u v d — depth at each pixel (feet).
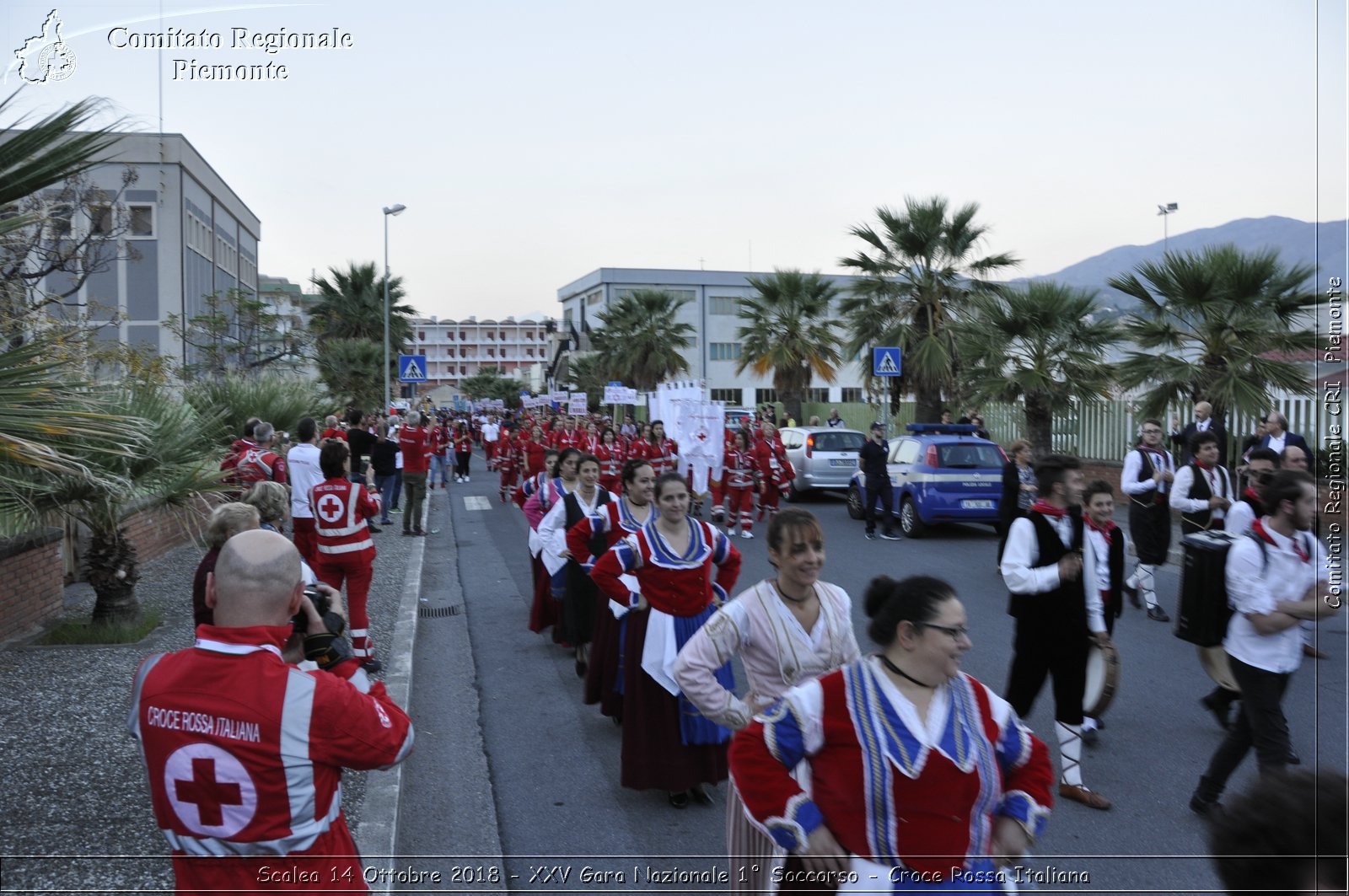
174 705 8.00
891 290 79.15
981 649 27.78
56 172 16.56
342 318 151.53
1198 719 21.47
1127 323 51.03
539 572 29.55
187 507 27.91
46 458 17.06
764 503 56.03
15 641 26.55
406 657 26.20
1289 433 38.09
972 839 8.32
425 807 17.30
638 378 157.89
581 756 19.92
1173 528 48.01
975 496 50.08
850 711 8.52
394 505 64.69
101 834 14.60
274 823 7.98
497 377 362.12
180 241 98.27
